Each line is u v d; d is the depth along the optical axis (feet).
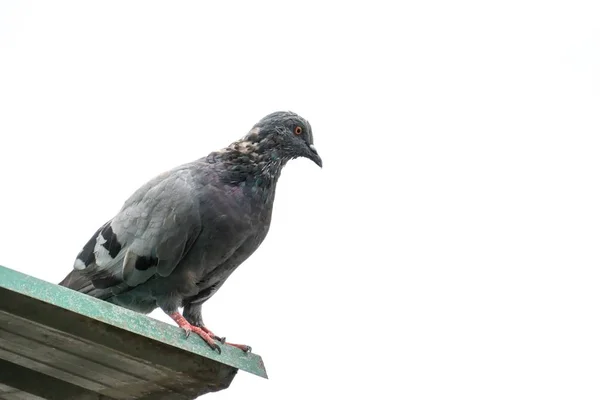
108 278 39.86
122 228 39.81
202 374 31.35
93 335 28.99
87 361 30.68
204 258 39.37
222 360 31.37
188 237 38.88
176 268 39.42
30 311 27.76
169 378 31.53
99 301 28.89
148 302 40.91
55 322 28.27
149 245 38.93
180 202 38.81
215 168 40.22
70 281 40.83
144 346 29.94
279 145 41.19
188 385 31.96
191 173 39.96
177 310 39.81
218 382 31.73
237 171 40.19
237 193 39.70
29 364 31.48
